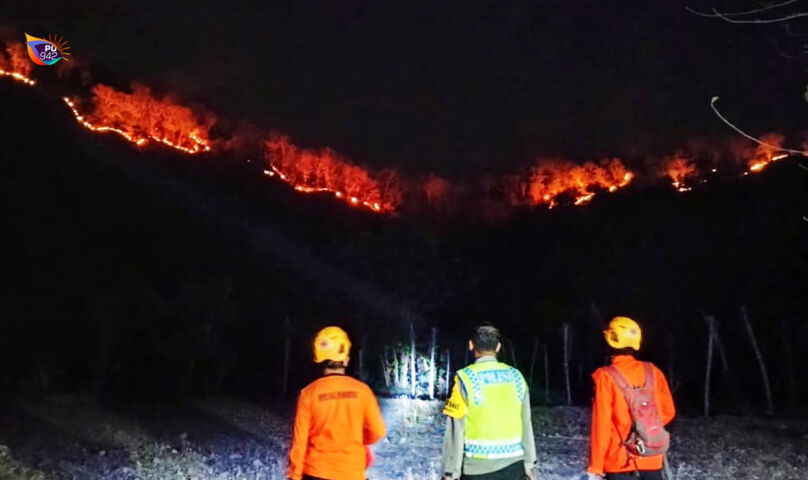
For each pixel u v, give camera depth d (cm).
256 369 1972
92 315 1902
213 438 1316
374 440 562
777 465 1096
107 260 2441
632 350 606
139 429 1358
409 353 1873
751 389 1834
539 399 1786
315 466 544
